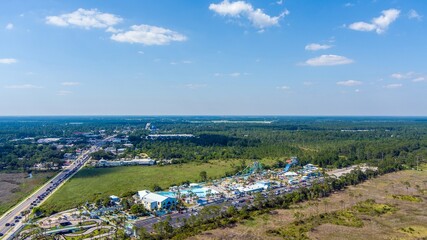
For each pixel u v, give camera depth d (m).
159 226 153.38
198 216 171.75
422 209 192.00
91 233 157.00
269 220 174.00
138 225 167.88
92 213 185.00
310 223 168.50
